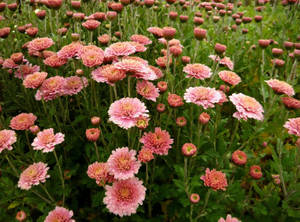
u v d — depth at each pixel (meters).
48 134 0.32
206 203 0.35
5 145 0.32
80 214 0.42
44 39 0.46
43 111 0.54
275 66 0.58
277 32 0.82
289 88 0.38
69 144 0.45
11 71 0.55
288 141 0.54
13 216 0.39
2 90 0.57
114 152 0.32
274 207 0.37
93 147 0.42
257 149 0.50
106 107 0.48
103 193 0.37
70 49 0.43
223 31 0.84
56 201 0.39
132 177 0.32
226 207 0.40
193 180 0.35
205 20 0.90
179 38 0.69
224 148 0.42
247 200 0.39
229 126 0.57
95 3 0.76
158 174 0.41
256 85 0.61
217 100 0.35
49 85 0.41
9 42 0.61
